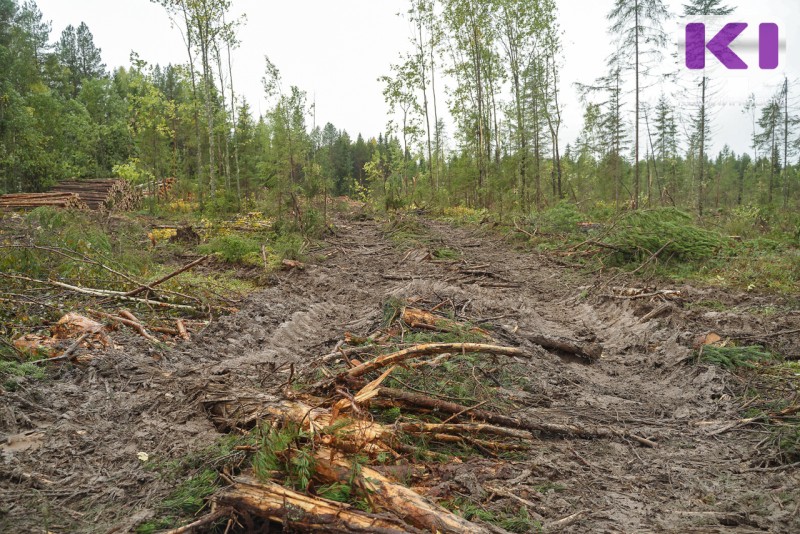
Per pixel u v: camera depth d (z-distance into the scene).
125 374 4.70
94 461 3.29
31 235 8.77
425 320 6.57
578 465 3.66
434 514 2.68
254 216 18.89
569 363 6.14
